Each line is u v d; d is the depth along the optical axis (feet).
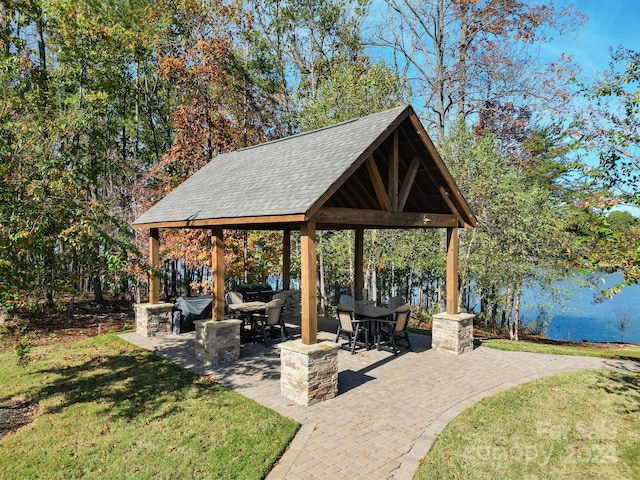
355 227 43.27
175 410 21.16
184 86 64.13
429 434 18.33
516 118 70.79
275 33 81.00
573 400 22.30
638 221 22.34
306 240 22.38
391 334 32.17
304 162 27.50
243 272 61.82
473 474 15.30
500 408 21.20
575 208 34.24
